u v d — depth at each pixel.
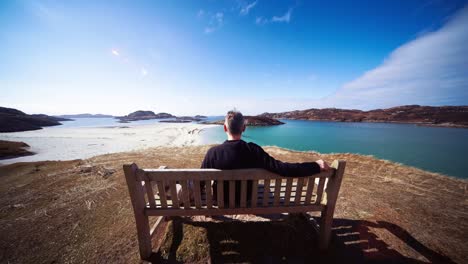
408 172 5.12
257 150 1.83
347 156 7.60
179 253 2.10
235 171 1.76
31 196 3.68
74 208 3.21
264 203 1.99
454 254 2.13
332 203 2.00
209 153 1.92
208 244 2.20
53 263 2.07
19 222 2.81
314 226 2.45
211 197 1.90
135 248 2.25
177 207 1.94
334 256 2.09
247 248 2.16
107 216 2.96
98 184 4.29
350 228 2.58
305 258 2.06
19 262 2.09
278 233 2.36
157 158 7.30
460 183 4.30
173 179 1.77
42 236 2.49
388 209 3.11
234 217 2.61
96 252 2.21
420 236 2.43
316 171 1.82
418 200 3.44
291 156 8.09
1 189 4.04
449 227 2.63
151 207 1.96
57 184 4.30
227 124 1.97
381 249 2.20
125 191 3.90
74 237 2.47
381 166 5.74
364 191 3.84
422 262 2.02
